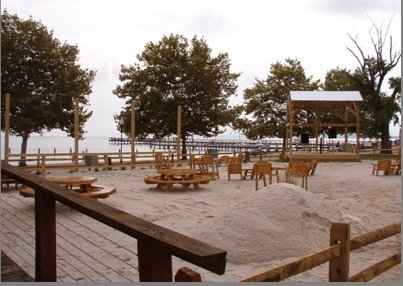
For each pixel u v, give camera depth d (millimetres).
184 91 26547
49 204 3635
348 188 12242
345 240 3035
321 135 35625
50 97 22109
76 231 6324
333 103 22766
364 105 30516
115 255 5066
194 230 6578
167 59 26781
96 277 4199
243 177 14414
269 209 5594
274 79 30391
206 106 26625
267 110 30094
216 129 27719
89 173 16250
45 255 3602
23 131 21500
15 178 4121
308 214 5742
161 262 2270
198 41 27453
